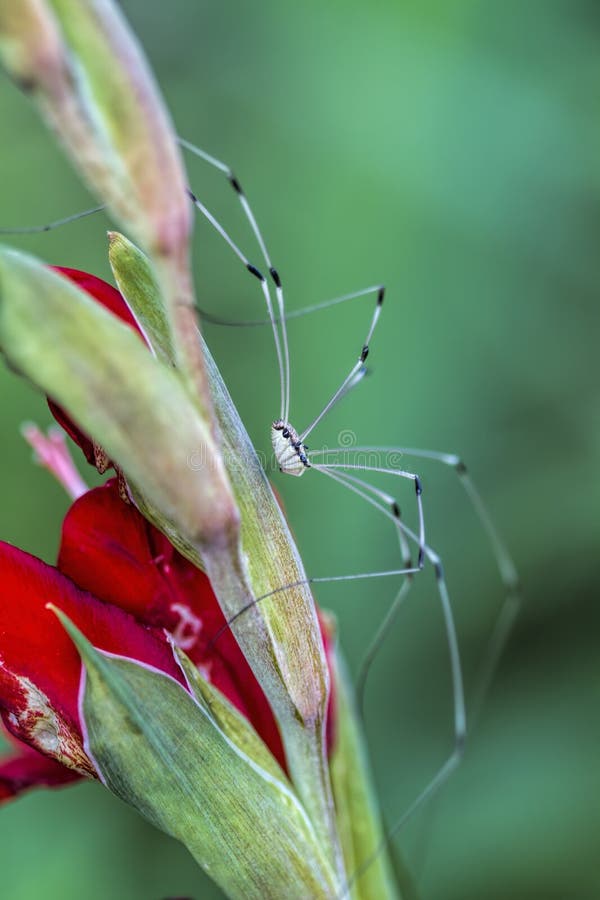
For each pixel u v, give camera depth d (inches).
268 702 13.4
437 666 20.5
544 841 18.8
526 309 21.3
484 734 20.1
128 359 11.9
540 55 22.1
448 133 21.5
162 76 23.8
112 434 12.0
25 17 11.4
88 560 13.3
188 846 13.1
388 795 19.6
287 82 22.4
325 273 20.8
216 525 12.4
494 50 22.1
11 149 22.9
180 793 13.0
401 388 20.4
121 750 12.9
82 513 13.3
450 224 21.0
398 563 20.2
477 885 18.7
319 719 13.2
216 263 22.3
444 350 20.6
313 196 21.3
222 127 22.9
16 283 11.8
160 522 13.0
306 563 20.0
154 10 24.1
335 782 14.7
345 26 22.3
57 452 14.7
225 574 12.7
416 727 20.2
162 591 13.3
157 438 12.0
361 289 20.7
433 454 16.1
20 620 13.0
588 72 22.0
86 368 11.9
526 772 19.5
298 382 20.5
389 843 15.2
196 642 13.4
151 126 11.6
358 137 21.5
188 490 12.2
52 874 18.0
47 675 13.0
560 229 21.5
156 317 12.8
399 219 20.9
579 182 21.5
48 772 13.8
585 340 21.4
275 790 13.1
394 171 21.2
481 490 20.9
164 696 13.0
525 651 20.8
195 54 23.7
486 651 20.7
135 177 11.7
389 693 20.2
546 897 18.4
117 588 13.3
